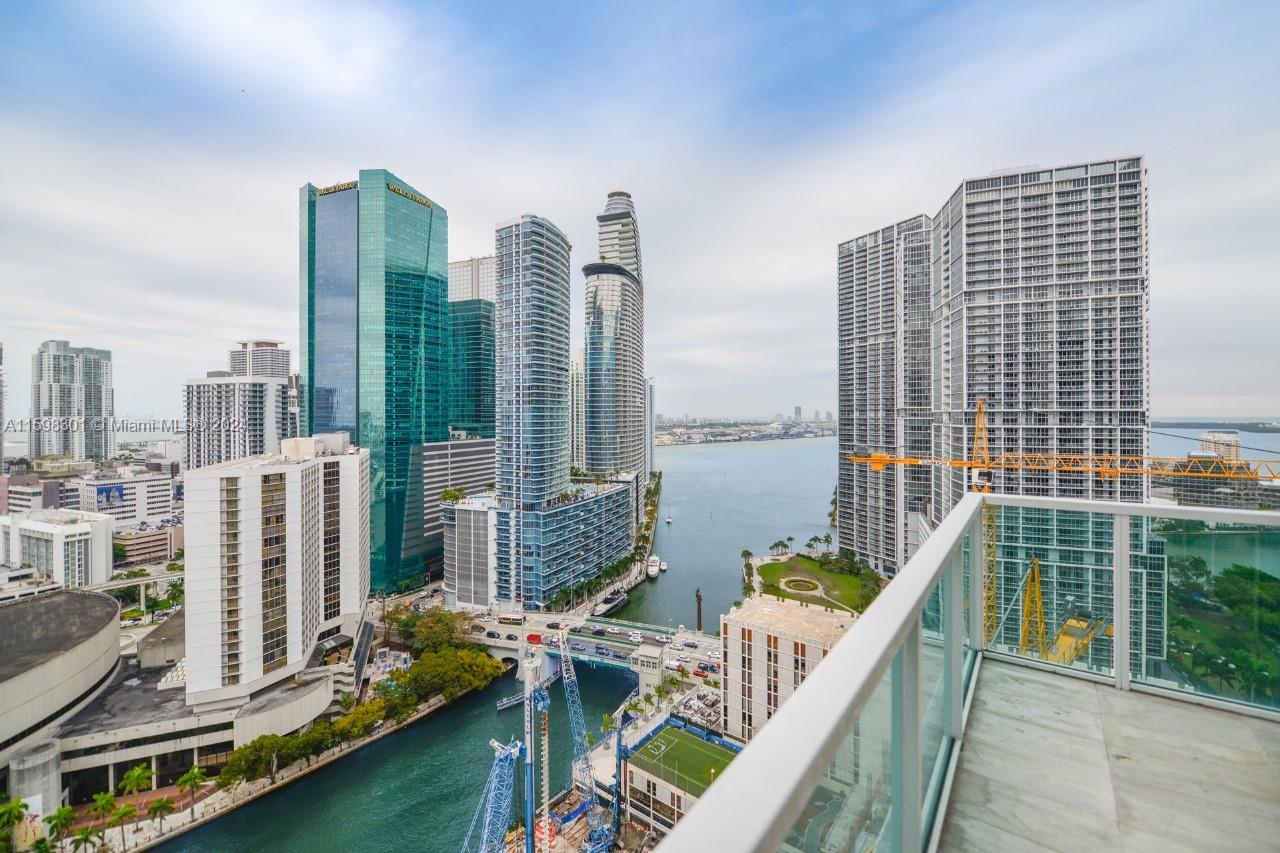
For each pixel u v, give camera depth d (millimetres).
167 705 52844
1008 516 7953
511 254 95812
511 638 78938
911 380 100875
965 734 6586
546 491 96000
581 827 46375
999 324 75625
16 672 46812
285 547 56594
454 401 143625
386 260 113125
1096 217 71188
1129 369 69688
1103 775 5891
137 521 147750
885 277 105250
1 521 106812
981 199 76562
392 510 110625
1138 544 7320
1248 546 6793
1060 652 7816
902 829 3631
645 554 124312
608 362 158875
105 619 59625
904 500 101750
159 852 42344
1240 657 6855
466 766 53156
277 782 49375
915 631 3707
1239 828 5145
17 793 43469
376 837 44281
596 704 66812
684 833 1271
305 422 120625
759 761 1682
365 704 57125
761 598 57062
